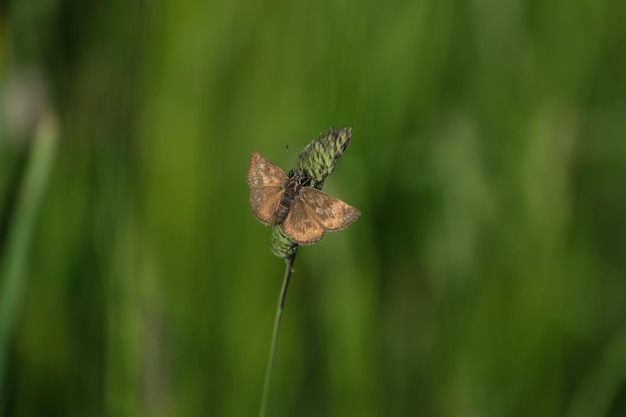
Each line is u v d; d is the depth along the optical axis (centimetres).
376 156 91
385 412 89
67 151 88
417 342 90
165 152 90
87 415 86
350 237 89
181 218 90
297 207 76
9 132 86
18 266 80
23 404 86
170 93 91
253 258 90
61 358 86
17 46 88
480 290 91
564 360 91
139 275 86
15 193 85
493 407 90
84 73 90
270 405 89
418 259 91
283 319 90
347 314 88
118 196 87
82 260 87
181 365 87
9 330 81
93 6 90
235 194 91
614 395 90
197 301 89
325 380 89
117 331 85
